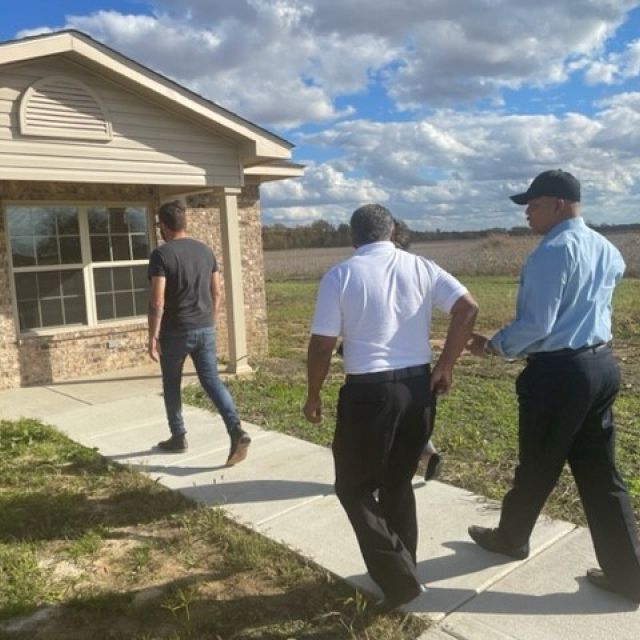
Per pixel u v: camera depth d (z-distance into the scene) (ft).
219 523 12.83
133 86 23.63
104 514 13.61
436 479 14.96
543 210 9.70
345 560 11.27
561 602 9.77
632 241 110.42
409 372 9.25
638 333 38.32
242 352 27.91
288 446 17.72
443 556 11.24
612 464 9.74
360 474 9.45
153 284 15.52
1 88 21.01
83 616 9.91
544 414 9.56
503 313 52.42
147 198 30.37
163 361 16.55
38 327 27.43
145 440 18.67
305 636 9.21
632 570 9.50
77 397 24.54
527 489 10.25
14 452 17.53
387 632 9.19
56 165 22.35
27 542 12.30
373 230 9.70
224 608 9.97
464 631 9.15
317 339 9.35
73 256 28.32
